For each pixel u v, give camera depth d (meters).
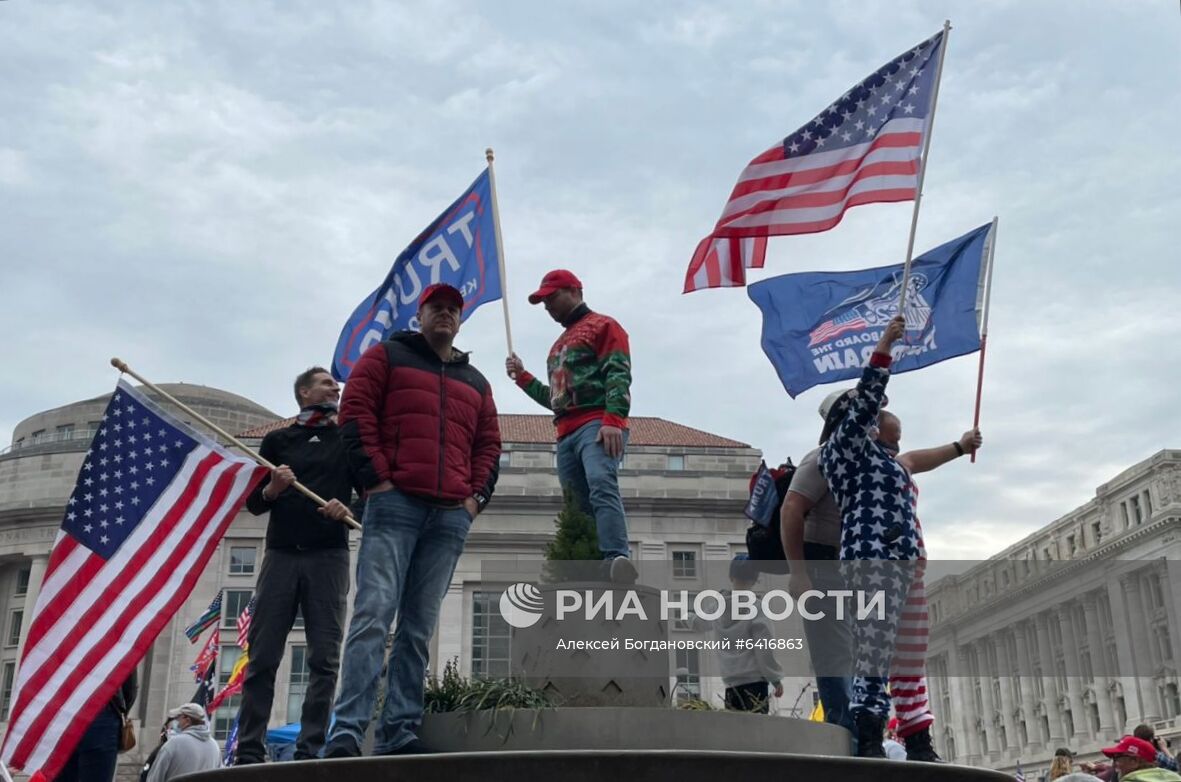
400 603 7.42
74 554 8.33
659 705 7.41
